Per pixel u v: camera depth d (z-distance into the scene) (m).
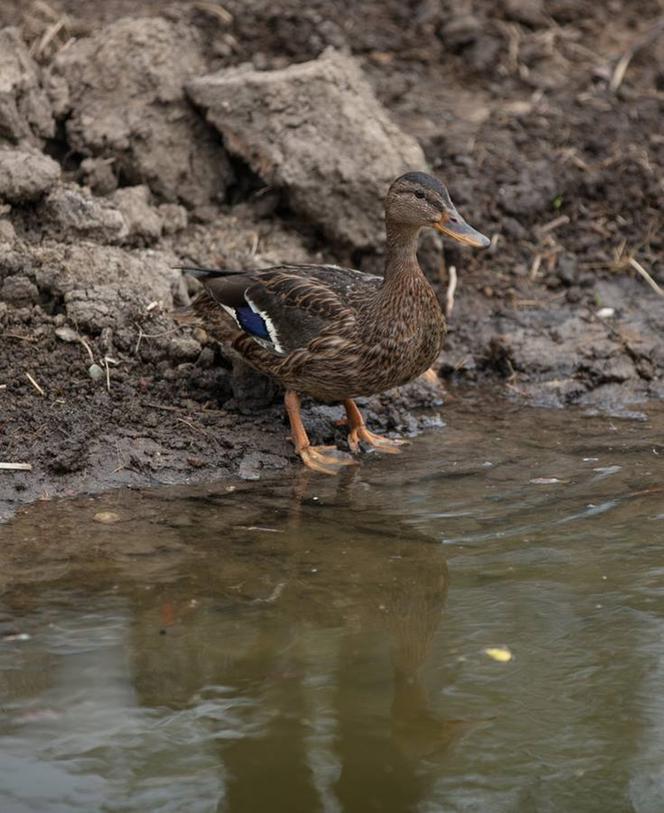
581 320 14.07
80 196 13.21
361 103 14.48
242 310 11.57
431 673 8.20
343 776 7.24
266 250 14.09
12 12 16.28
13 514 10.39
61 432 11.32
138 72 14.50
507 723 7.71
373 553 9.74
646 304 14.38
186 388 12.17
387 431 12.31
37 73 14.50
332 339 11.15
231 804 7.00
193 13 16.83
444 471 11.32
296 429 11.61
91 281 12.66
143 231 13.54
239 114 14.24
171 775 7.24
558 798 7.06
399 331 11.14
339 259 14.34
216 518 10.37
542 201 15.34
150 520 10.31
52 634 8.57
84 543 9.89
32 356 12.11
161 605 8.97
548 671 8.20
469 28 17.55
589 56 17.78
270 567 9.52
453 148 15.77
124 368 12.19
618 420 12.56
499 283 14.63
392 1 18.02
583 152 16.06
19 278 12.47
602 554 9.68
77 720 7.69
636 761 7.37
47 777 7.20
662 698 7.93
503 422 12.52
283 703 7.88
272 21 17.03
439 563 9.57
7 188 13.01
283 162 14.03
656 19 18.36
